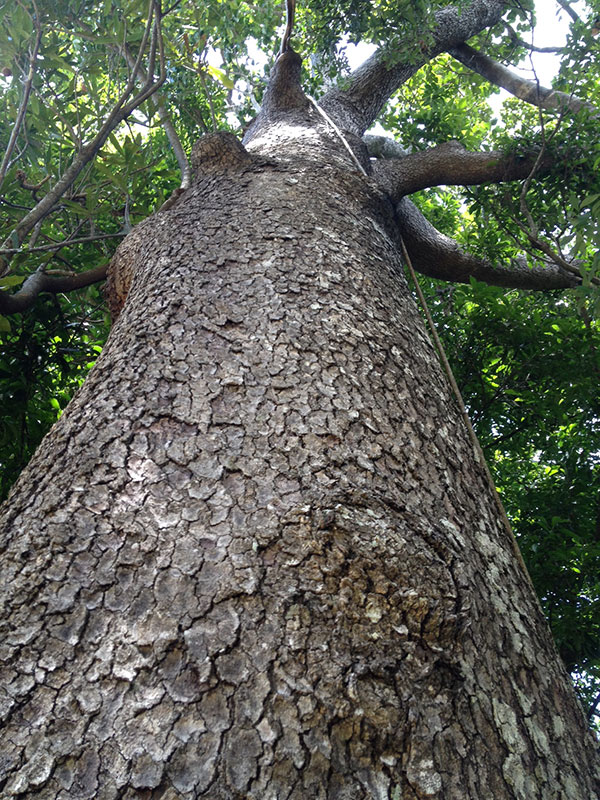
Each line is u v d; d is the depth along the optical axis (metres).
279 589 1.11
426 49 4.82
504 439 4.70
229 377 1.55
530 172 4.24
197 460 1.34
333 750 0.94
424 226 4.66
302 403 1.50
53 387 4.13
